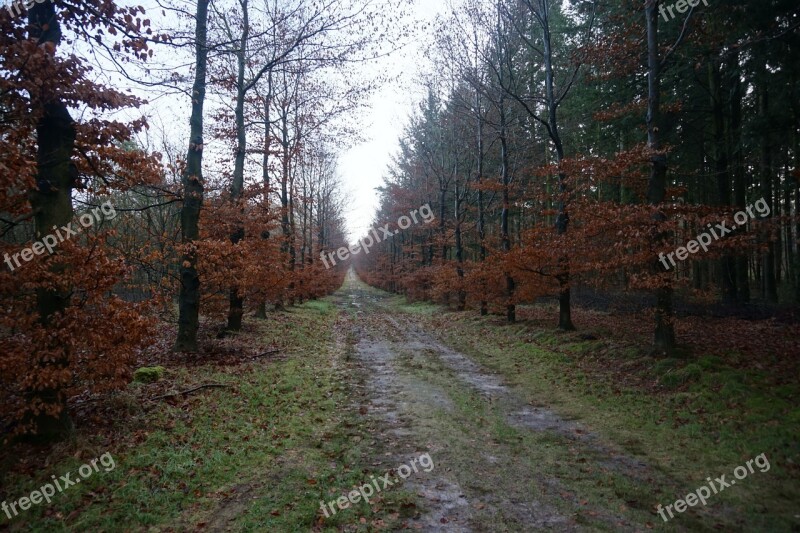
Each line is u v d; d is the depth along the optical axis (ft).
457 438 21.88
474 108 66.64
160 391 25.88
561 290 46.39
